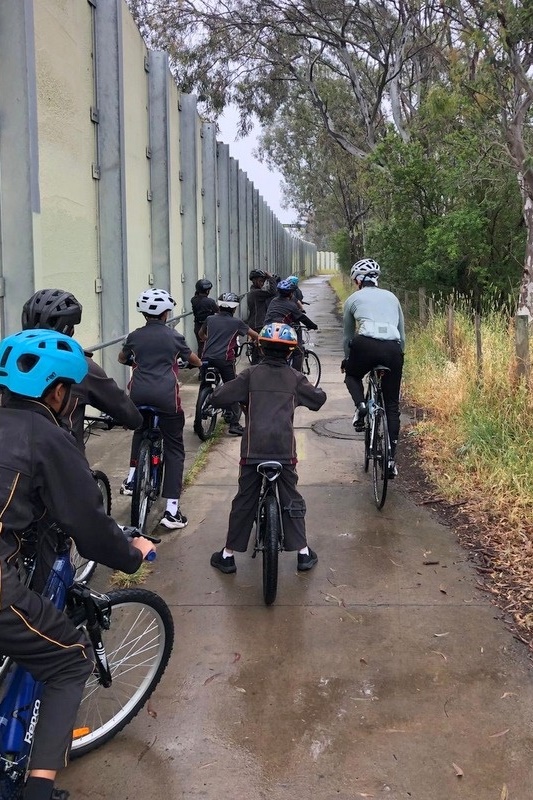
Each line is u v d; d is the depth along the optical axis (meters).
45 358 2.32
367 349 5.82
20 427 2.26
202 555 4.81
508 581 4.34
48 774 2.22
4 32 5.71
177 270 12.53
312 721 3.09
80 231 7.75
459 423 6.98
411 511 5.55
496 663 3.52
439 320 11.73
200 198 14.66
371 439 5.86
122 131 8.44
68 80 7.25
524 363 6.65
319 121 27.45
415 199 15.09
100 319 8.51
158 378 5.04
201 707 3.20
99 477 4.50
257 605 4.12
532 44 10.77
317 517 5.46
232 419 7.95
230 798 2.67
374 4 19.19
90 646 2.53
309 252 66.12
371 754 2.89
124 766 2.84
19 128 5.84
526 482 5.43
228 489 6.17
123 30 8.92
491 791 2.69
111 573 4.49
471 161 13.44
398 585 4.35
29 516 2.26
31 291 6.00
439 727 3.05
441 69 17.94
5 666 2.71
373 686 3.34
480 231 13.61
